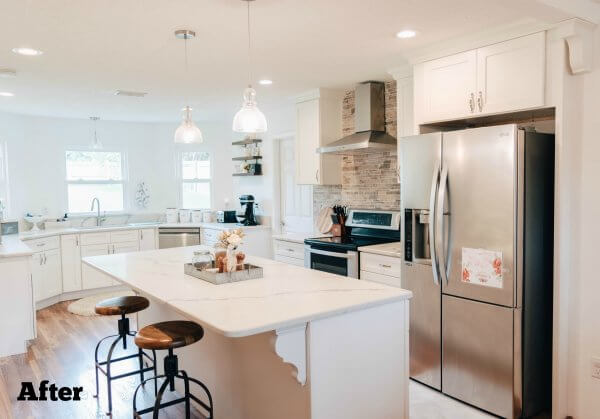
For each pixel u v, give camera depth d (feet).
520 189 8.38
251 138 20.29
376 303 6.72
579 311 8.68
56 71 12.07
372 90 13.74
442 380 9.73
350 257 12.44
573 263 8.68
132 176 21.90
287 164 18.70
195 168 22.58
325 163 15.34
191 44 9.92
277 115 18.58
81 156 20.79
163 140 22.31
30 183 19.27
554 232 8.50
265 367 7.31
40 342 13.43
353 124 15.20
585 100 8.46
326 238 14.29
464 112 9.82
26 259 12.53
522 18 8.50
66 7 7.79
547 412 9.09
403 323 7.22
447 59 10.12
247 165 19.95
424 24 8.84
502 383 8.66
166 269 9.36
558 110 8.35
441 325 9.64
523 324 8.57
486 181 8.68
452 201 9.23
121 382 10.71
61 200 20.20
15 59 10.92
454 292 9.34
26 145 19.13
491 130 8.59
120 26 8.75
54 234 17.43
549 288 9.07
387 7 7.99
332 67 12.08
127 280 8.27
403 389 7.25
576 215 8.63
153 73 12.39
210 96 15.60
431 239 9.50
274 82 13.82
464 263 9.09
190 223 21.17
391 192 14.06
